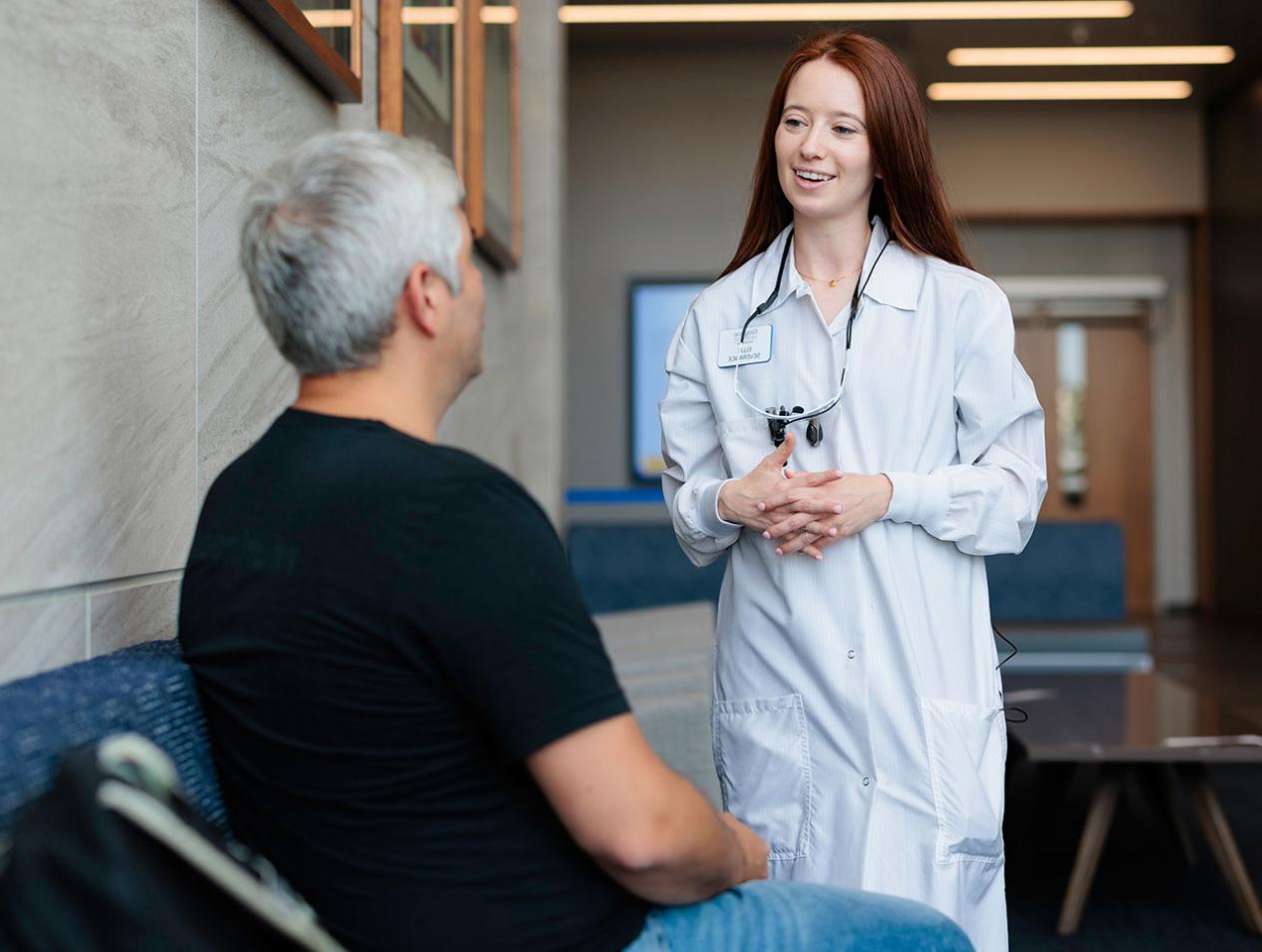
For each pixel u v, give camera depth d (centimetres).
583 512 777
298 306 115
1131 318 1105
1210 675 751
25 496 120
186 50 163
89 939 73
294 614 108
